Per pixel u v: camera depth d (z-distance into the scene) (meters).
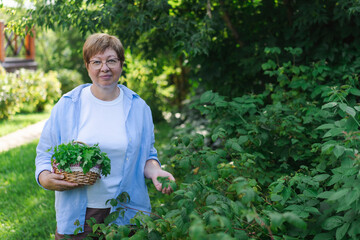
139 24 4.86
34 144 7.68
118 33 5.10
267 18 5.83
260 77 5.82
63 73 14.44
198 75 5.88
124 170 2.50
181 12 5.66
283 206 2.62
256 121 3.74
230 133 3.72
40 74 11.54
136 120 2.61
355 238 2.21
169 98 10.84
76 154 2.32
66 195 2.48
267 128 3.78
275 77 5.57
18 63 12.97
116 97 2.58
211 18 5.10
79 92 2.55
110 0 4.86
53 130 2.49
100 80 2.47
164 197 4.09
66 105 2.50
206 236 1.82
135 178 2.62
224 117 3.91
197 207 2.52
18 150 7.20
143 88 9.70
